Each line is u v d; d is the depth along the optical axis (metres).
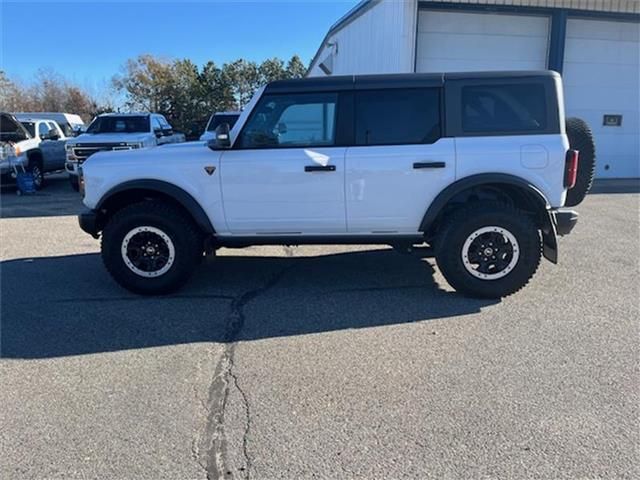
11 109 36.84
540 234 4.54
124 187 4.68
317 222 4.65
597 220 7.94
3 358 3.61
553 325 4.07
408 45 10.77
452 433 2.69
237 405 2.98
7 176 12.06
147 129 13.40
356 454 2.54
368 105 4.52
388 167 4.48
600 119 12.48
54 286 5.16
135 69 39.62
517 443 2.61
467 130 4.48
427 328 4.03
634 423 2.76
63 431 2.76
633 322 4.12
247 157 4.58
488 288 4.57
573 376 3.27
